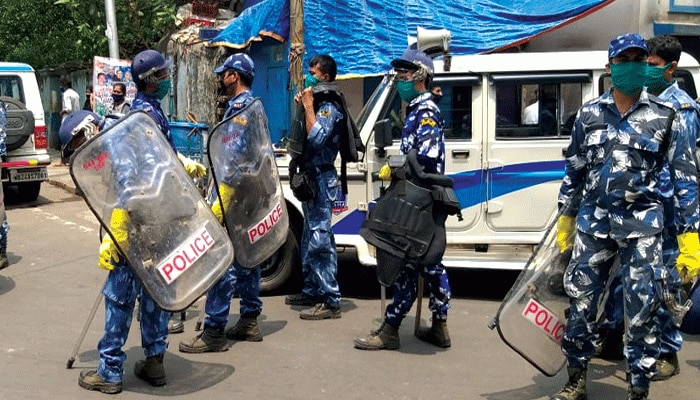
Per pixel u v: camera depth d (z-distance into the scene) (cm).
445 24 885
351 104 976
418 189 522
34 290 718
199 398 464
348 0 905
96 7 1714
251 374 505
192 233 452
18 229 1034
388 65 878
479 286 739
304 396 469
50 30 2009
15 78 1227
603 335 539
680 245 422
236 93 554
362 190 664
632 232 409
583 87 649
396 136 664
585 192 430
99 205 425
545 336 451
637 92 408
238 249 530
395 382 493
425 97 540
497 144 654
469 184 659
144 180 438
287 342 570
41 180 1241
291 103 971
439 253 523
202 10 1447
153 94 491
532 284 448
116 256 445
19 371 504
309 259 623
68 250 897
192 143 912
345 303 682
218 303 540
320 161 606
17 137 1187
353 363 526
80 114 460
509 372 512
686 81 652
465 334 593
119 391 470
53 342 566
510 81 650
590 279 428
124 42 1711
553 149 650
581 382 450
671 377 505
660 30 927
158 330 478
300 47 931
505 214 656
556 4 877
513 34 844
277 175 569
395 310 547
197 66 1255
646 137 406
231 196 525
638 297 412
